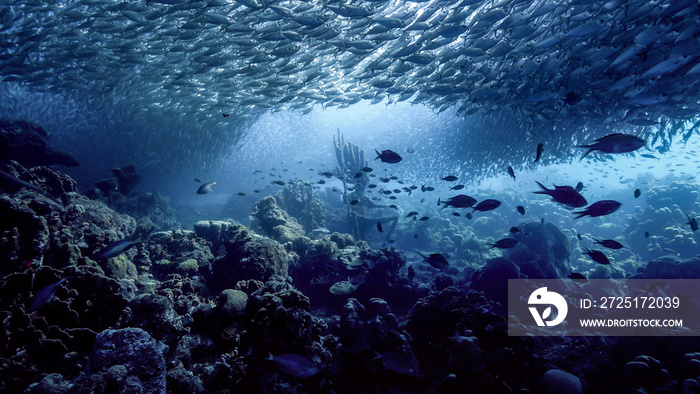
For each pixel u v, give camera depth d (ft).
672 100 24.36
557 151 47.26
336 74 39.75
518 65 27.32
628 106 28.73
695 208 53.83
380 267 24.11
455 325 16.26
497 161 59.57
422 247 51.06
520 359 14.48
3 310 12.00
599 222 63.26
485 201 16.48
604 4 22.03
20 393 10.18
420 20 25.17
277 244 24.12
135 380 9.66
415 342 16.78
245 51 30.19
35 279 13.39
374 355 14.66
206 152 63.93
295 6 28.58
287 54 29.17
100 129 55.26
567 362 15.07
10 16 30.55
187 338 13.92
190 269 22.95
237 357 13.00
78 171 59.98
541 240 30.83
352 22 28.91
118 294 13.99
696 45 17.67
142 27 29.94
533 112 31.42
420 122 81.30
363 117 100.53
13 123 33.19
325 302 24.54
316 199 50.65
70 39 33.76
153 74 39.37
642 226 50.55
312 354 13.15
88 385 8.95
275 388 11.62
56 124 53.47
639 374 13.12
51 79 39.42
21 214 15.53
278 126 81.25
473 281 25.73
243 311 15.05
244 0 23.62
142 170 65.57
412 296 24.30
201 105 47.29
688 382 12.05
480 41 25.18
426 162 76.89
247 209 67.87
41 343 11.34
